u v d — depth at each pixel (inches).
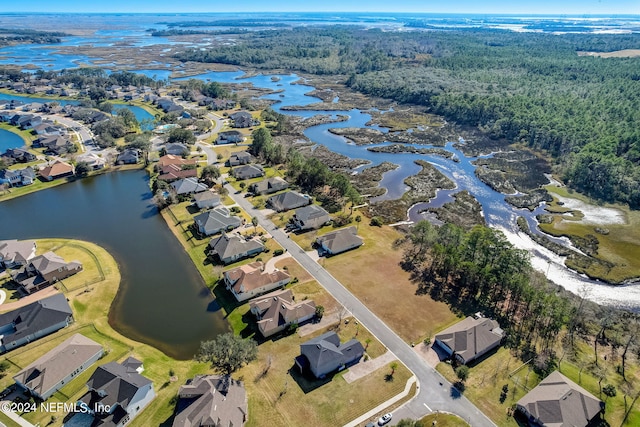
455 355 2906.0
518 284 3329.2
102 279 3799.2
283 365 2866.6
